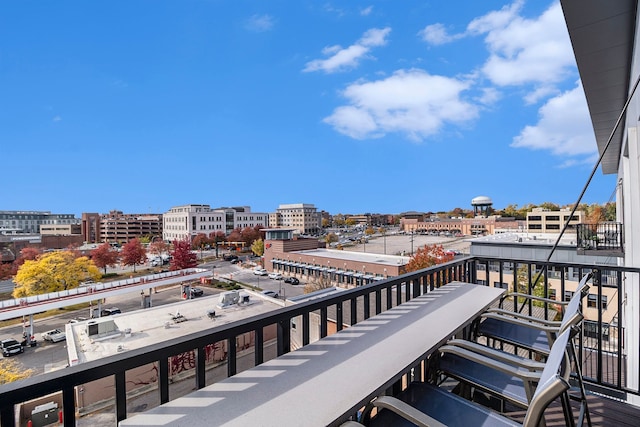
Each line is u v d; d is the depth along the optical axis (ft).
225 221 265.95
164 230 268.62
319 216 355.36
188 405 3.69
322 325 5.95
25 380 2.78
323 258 117.80
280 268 137.69
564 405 4.42
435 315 6.98
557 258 54.95
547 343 7.39
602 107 17.60
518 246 60.08
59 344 60.59
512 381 5.63
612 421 6.87
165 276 94.27
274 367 4.67
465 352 5.40
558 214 132.98
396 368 4.57
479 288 9.50
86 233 259.80
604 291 45.11
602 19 10.84
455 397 5.11
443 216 397.39
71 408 3.02
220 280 126.11
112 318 55.77
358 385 4.11
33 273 90.43
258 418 3.42
